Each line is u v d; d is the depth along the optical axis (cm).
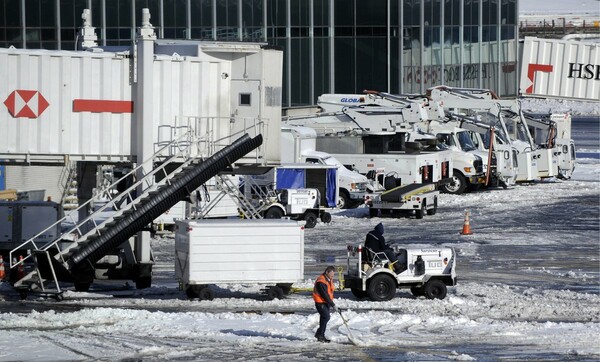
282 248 9356
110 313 8438
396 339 7700
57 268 9381
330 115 18738
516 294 10038
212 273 9262
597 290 10419
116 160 10469
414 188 16350
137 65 10356
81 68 10350
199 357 6962
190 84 10538
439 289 9694
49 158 10362
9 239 11656
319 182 15738
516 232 14738
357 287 9600
